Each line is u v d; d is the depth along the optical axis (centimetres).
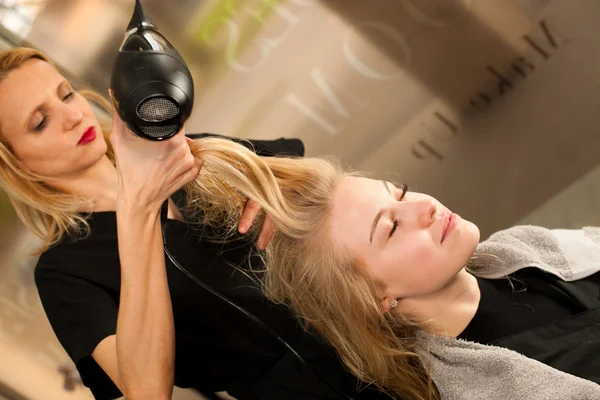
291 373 115
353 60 159
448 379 96
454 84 165
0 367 142
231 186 101
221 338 116
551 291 101
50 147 110
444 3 159
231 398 146
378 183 99
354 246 96
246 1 149
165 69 70
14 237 139
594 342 95
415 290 94
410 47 161
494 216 166
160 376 93
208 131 154
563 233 111
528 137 166
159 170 80
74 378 145
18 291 141
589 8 165
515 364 91
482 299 99
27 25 138
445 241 92
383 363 101
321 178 101
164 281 90
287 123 159
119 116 72
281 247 105
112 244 114
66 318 108
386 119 163
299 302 106
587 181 161
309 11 153
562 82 167
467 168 167
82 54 142
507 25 163
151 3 144
